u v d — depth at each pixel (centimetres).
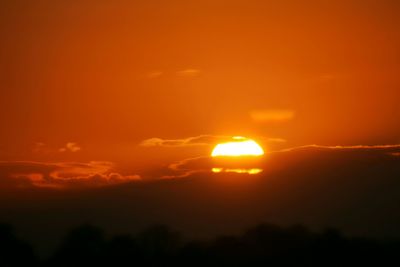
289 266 12400
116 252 12794
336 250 12588
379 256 12469
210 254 12756
